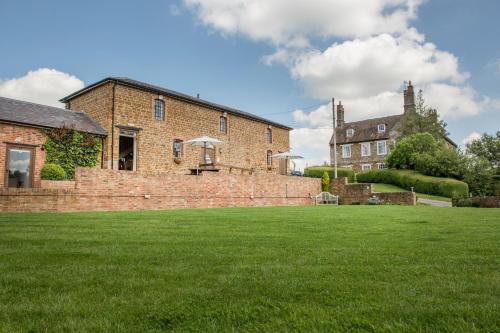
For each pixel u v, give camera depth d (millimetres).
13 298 2615
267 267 3531
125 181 14422
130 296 2627
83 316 2260
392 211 12977
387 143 45781
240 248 4695
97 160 19438
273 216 10102
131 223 7867
